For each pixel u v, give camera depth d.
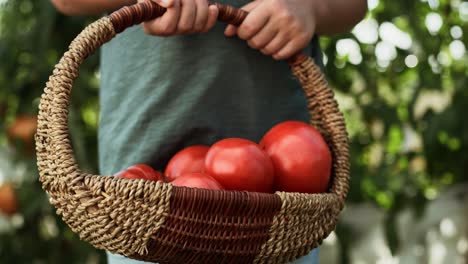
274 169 1.06
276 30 1.11
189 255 0.93
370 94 2.29
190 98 1.15
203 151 1.11
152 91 1.16
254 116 1.18
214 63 1.15
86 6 1.20
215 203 0.90
